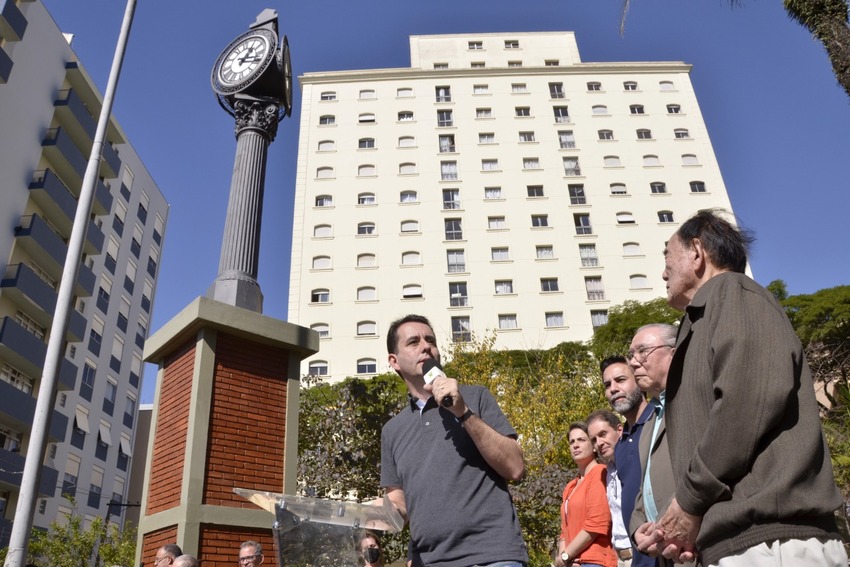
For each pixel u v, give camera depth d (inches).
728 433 70.0
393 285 1781.5
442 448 104.4
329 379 1659.7
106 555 818.2
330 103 2069.4
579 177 1955.0
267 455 322.7
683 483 74.9
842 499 69.9
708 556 71.8
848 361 809.5
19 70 1221.1
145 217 1871.3
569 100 2085.4
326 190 1916.8
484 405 108.6
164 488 310.0
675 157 2006.6
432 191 1918.1
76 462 1445.6
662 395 124.1
